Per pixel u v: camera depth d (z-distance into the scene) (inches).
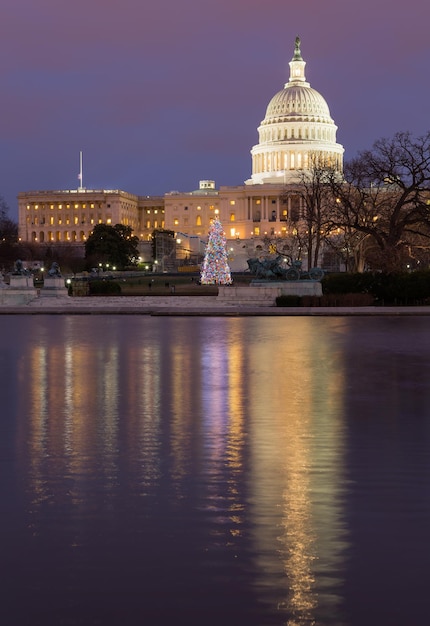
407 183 3575.3
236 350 1291.8
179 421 679.1
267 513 416.8
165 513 416.8
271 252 5664.4
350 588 316.2
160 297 2918.3
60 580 324.8
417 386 881.5
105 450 568.1
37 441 598.5
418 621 287.0
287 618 288.7
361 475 497.4
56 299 2891.2
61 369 1043.9
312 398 802.2
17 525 397.1
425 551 358.3
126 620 287.0
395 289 2583.7
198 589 315.0
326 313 2276.1
